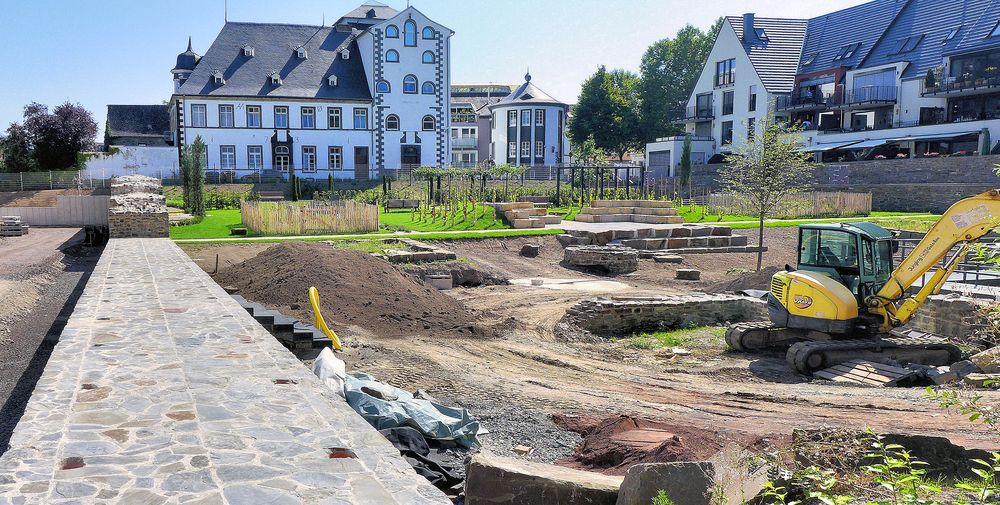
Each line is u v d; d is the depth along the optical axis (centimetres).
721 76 7262
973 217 1541
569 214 4688
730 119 7112
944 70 5509
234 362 867
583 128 8794
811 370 1596
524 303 2414
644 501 585
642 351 1831
